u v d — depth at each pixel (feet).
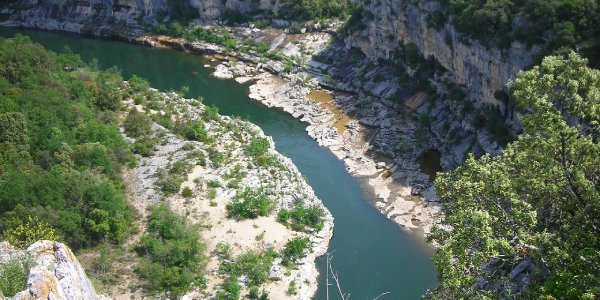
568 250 110.11
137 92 344.69
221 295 194.49
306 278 213.46
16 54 298.56
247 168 267.18
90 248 210.18
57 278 97.76
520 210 114.52
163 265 204.74
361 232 244.01
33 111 257.75
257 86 404.57
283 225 234.99
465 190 124.26
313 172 293.43
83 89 306.35
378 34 386.11
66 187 214.69
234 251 217.77
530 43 241.76
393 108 345.51
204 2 503.20
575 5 230.89
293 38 463.42
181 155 271.08
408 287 212.02
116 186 242.78
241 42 476.13
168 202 238.07
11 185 200.64
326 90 389.19
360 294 208.95
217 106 375.66
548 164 117.50
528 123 117.70
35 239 176.96
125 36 516.73
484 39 268.82
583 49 223.71
